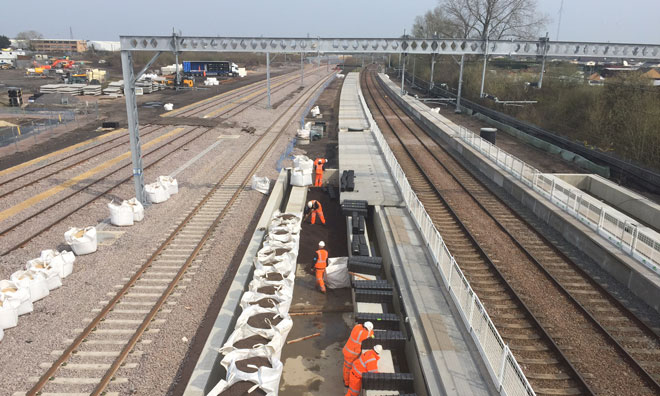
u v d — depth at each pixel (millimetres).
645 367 8844
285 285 11125
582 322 10312
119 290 12195
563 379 8484
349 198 17875
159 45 17438
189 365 9383
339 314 11961
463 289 9750
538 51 19578
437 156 27625
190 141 31531
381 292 11188
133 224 16938
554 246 14375
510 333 9930
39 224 16688
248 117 42719
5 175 22641
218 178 23219
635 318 10461
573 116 36219
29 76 83375
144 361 9461
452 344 8758
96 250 14672
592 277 12359
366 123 37969
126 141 31203
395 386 8219
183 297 11969
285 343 10680
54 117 40656
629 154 27203
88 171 23906
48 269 12266
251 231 16625
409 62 95812
